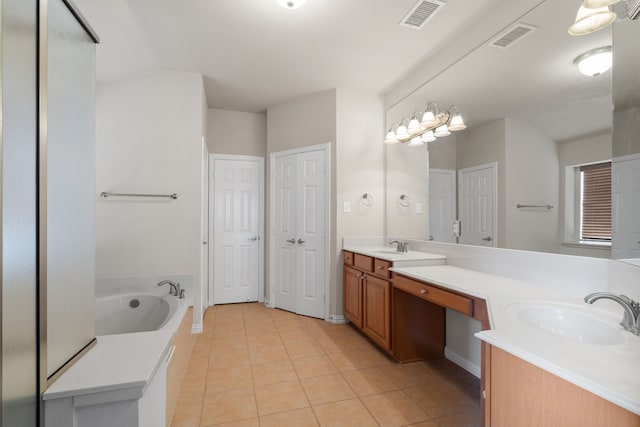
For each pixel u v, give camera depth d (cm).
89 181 110
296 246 361
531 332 103
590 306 131
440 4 201
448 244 248
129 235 283
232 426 166
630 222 107
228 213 402
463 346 232
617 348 91
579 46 154
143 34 233
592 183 147
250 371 225
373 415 175
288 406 183
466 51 229
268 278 391
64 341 94
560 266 161
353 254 303
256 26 225
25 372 75
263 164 415
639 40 102
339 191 331
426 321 245
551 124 167
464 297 161
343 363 238
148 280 284
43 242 81
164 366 123
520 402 92
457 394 197
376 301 258
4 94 69
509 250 192
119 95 283
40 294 81
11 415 70
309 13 211
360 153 339
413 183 298
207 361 240
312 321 334
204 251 354
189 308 241
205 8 204
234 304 398
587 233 148
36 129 80
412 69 291
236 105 385
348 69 291
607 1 103
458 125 236
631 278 128
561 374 78
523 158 184
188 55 265
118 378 91
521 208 184
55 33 90
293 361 241
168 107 293
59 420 84
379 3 200
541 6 173
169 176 292
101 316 257
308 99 354
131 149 285
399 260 237
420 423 169
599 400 72
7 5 70
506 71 196
